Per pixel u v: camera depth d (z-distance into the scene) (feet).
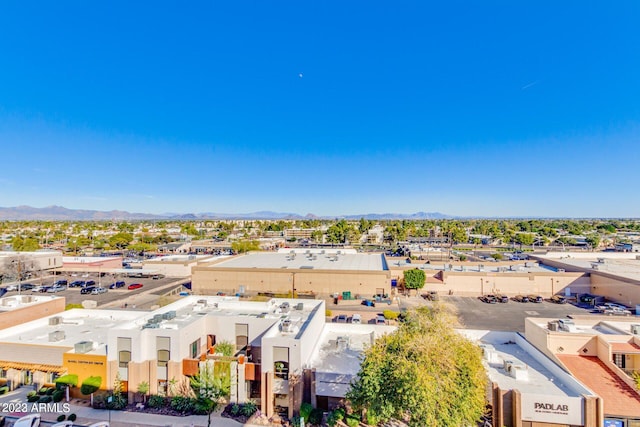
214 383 82.58
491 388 74.74
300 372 80.02
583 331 91.30
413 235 561.02
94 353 90.84
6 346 95.71
